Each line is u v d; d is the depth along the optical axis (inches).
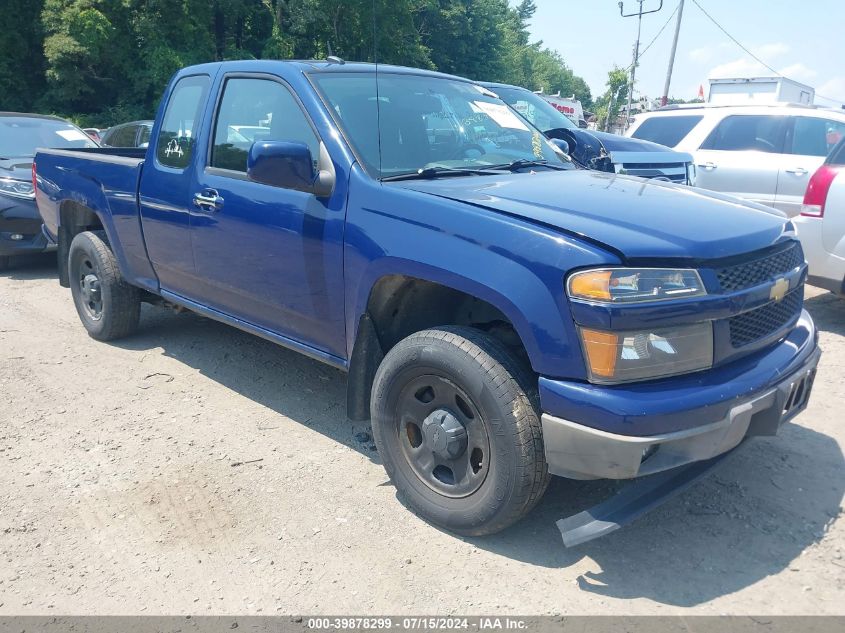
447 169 138.1
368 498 131.1
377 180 128.0
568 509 126.4
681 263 102.3
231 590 106.3
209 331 225.6
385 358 123.5
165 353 206.5
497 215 110.1
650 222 109.0
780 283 114.9
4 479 136.9
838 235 217.2
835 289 223.0
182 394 177.8
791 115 316.2
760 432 112.4
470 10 1866.4
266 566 111.7
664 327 101.0
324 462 144.4
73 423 161.0
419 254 115.4
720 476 137.3
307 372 192.9
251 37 1533.0
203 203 158.6
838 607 101.5
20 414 165.3
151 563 112.3
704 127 340.2
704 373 105.6
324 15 1283.2
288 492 133.0
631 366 99.7
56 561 112.9
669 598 103.7
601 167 281.1
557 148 175.3
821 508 126.4
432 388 118.8
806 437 154.1
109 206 194.1
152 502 129.3
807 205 223.8
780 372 111.7
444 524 119.1
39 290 281.3
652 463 102.1
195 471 140.2
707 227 110.7
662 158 309.3
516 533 119.9
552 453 104.0
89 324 216.5
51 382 184.5
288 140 144.0
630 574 109.1
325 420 164.1
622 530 120.3
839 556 113.0
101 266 204.2
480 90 177.9
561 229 104.2
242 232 149.3
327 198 132.6
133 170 184.7
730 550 114.8
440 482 120.4
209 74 168.6
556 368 102.3
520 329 104.6
